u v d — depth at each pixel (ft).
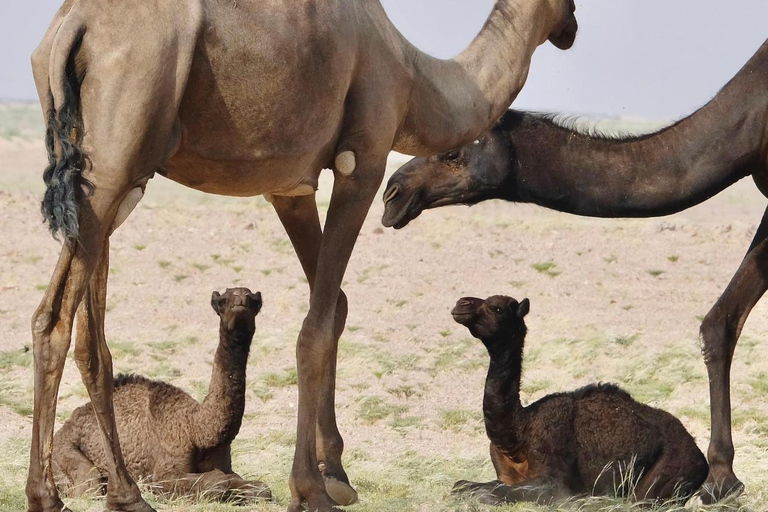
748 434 127.85
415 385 153.79
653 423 97.91
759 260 99.40
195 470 93.25
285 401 144.36
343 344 173.58
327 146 82.23
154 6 69.62
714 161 98.17
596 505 90.89
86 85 68.90
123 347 166.50
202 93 73.05
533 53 98.89
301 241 98.02
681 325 197.98
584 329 189.98
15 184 409.28
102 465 93.50
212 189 80.43
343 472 92.99
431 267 249.96
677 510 90.58
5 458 102.17
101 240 69.77
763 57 99.71
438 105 90.02
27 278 223.30
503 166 100.27
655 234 302.86
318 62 77.56
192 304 207.31
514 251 273.33
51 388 69.10
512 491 92.17
